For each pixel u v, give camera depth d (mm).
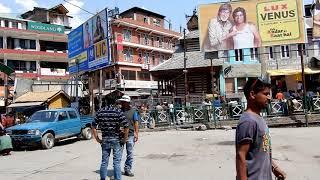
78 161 12375
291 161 10633
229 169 9883
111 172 10188
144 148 14609
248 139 3443
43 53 54594
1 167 11984
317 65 32781
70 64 34312
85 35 30812
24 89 35250
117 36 55250
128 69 56594
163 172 9875
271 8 23344
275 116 22703
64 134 18141
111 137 8023
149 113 24172
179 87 37031
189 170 10008
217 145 14648
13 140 16734
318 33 23141
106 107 8180
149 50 61500
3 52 50531
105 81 54656
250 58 34719
